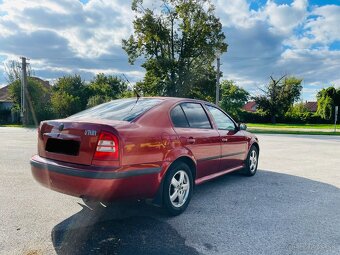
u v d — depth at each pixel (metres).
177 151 3.86
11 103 48.94
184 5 35.91
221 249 2.97
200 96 37.41
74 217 3.81
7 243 3.06
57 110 39.03
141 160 3.37
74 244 3.05
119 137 3.18
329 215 3.96
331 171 7.10
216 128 4.98
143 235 3.28
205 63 37.81
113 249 2.95
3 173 6.36
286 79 58.72
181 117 4.27
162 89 36.47
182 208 3.97
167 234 3.31
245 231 3.41
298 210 4.15
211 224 3.61
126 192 3.24
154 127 3.69
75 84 59.94
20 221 3.66
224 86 65.19
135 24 36.84
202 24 36.69
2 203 4.34
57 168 3.34
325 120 53.44
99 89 64.12
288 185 5.60
